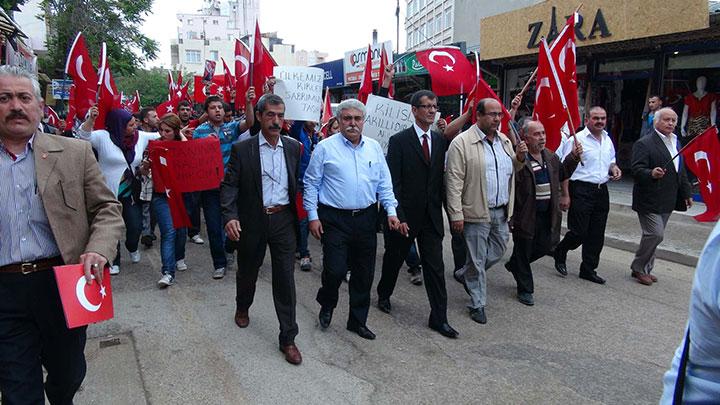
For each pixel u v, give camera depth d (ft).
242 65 24.58
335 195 13.42
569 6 36.94
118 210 8.59
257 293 17.48
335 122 23.97
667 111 18.30
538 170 17.21
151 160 17.53
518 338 14.32
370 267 14.01
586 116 41.45
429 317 15.24
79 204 8.19
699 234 25.39
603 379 12.09
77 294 7.42
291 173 13.14
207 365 12.42
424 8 128.57
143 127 23.27
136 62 70.33
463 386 11.69
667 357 13.26
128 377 11.80
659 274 20.45
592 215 19.02
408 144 14.03
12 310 7.79
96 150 18.04
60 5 63.93
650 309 16.57
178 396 11.07
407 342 13.94
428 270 14.39
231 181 12.87
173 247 18.08
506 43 42.50
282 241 13.00
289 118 19.30
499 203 15.33
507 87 47.96
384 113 18.74
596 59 40.50
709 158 18.63
